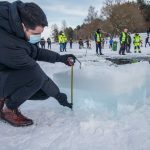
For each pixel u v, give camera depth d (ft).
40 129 13.08
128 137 11.71
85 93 15.44
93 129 12.67
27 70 12.74
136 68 19.65
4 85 12.96
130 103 15.62
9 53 12.27
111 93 15.19
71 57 14.75
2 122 14.03
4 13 12.21
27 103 17.35
